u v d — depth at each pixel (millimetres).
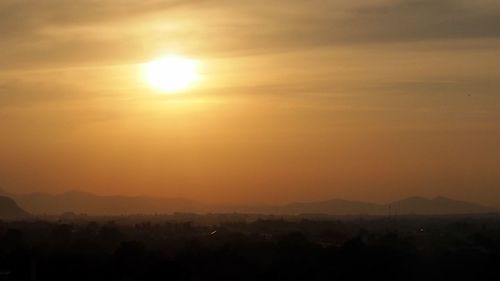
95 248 109750
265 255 99500
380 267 95312
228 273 92438
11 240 115812
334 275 93250
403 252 102688
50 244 112125
